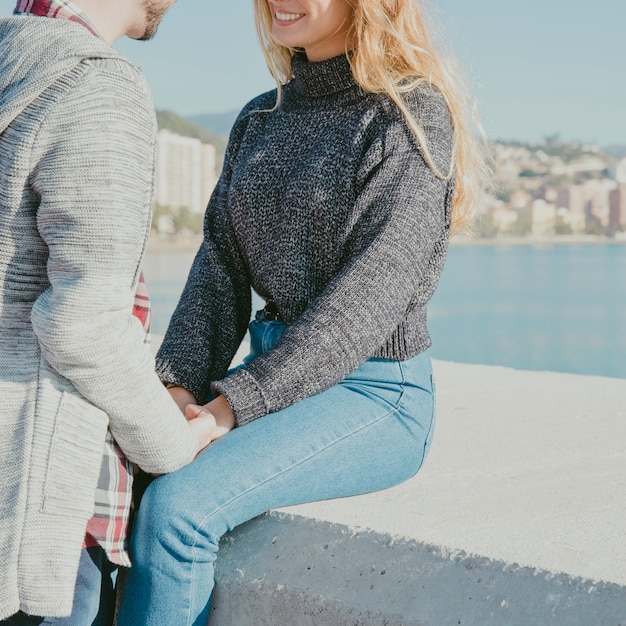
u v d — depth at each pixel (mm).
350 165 1717
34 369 1290
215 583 1523
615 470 1938
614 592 1236
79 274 1231
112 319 1261
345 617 1407
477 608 1319
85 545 1345
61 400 1289
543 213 169000
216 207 1934
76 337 1227
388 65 1787
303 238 1741
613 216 175625
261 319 1884
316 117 1808
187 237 130125
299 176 1745
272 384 1554
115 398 1300
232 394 1543
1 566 1244
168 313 28625
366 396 1678
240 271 1903
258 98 2012
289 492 1545
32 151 1228
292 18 1788
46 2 1348
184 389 1747
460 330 32156
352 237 1676
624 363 23297
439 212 1694
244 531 1580
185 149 130500
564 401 2795
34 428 1267
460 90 1895
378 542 1454
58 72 1235
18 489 1253
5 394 1278
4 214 1267
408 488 1762
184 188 130625
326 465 1579
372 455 1641
